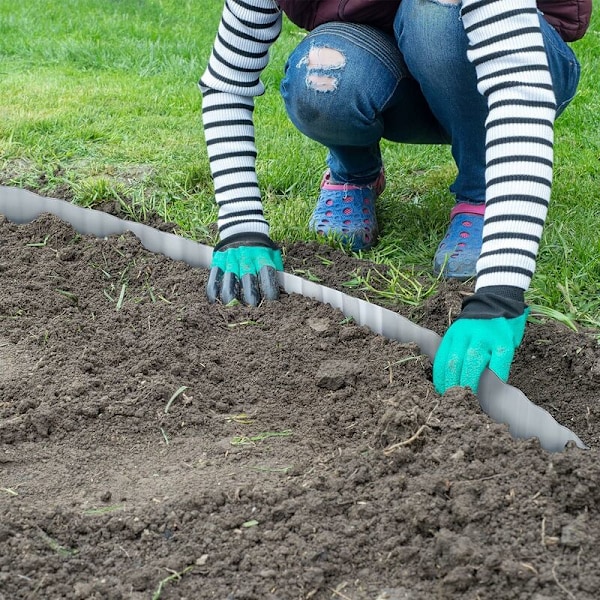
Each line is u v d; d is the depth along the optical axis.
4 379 2.65
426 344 2.74
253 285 3.01
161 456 2.36
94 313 3.06
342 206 3.65
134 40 7.41
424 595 1.87
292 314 2.96
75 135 4.82
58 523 2.05
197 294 3.11
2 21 7.86
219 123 3.03
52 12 8.41
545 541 1.93
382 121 3.43
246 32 2.91
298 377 2.68
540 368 2.77
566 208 3.80
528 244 2.34
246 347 2.82
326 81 3.16
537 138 2.33
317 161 4.44
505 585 1.84
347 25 3.22
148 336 2.87
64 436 2.43
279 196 4.12
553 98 2.37
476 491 2.05
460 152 3.30
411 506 2.02
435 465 2.17
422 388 2.48
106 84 6.06
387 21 3.26
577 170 4.27
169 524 2.05
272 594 1.88
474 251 3.26
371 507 2.06
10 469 2.30
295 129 5.05
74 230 3.63
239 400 2.61
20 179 4.22
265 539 2.01
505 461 2.14
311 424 2.48
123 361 2.76
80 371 2.69
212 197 4.09
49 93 5.72
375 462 2.21
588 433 2.47
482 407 2.39
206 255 3.35
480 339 2.35
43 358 2.76
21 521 2.04
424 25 2.90
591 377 2.66
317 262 3.46
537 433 2.32
